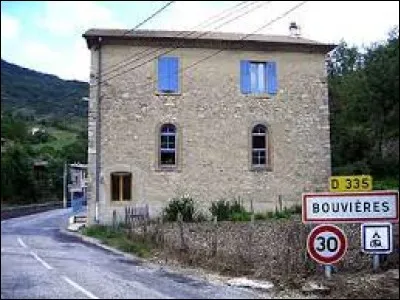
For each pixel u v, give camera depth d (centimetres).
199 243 1830
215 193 2978
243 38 3070
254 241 1783
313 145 3084
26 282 1186
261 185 3017
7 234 2014
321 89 3119
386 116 4134
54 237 2238
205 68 3025
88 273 1349
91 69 2947
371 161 4134
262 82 3080
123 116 2947
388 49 4312
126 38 2950
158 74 2988
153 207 2927
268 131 3050
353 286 1052
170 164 2975
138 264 1549
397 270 1105
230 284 1192
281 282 1160
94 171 2897
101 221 2873
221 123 3014
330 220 1117
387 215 1099
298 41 3122
